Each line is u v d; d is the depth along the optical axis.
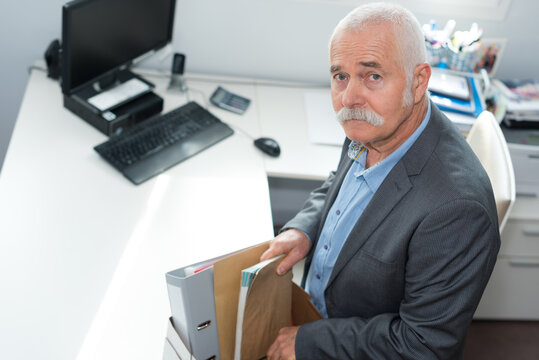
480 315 2.40
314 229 1.50
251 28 2.26
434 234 1.14
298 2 2.20
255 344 1.34
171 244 1.61
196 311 1.23
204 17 2.21
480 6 2.27
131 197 1.73
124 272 1.51
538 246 2.20
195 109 2.09
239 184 1.84
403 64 1.14
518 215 2.10
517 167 2.15
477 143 1.63
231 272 1.25
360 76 1.16
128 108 1.99
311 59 2.36
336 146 2.07
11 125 2.43
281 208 2.71
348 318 1.30
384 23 1.13
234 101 2.20
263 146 1.97
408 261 1.20
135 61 2.04
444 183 1.17
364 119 1.18
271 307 1.33
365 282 1.28
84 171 1.79
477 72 2.38
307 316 1.39
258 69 2.37
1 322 1.33
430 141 1.23
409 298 1.21
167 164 1.85
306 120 2.18
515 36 2.35
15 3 2.11
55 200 1.67
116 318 1.39
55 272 1.47
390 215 1.23
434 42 2.18
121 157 1.83
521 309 2.37
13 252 1.50
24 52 2.23
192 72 2.35
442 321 1.14
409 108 1.18
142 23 1.99
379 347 1.22
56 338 1.33
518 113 2.18
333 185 1.47
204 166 1.89
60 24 2.18
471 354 2.39
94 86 2.03
